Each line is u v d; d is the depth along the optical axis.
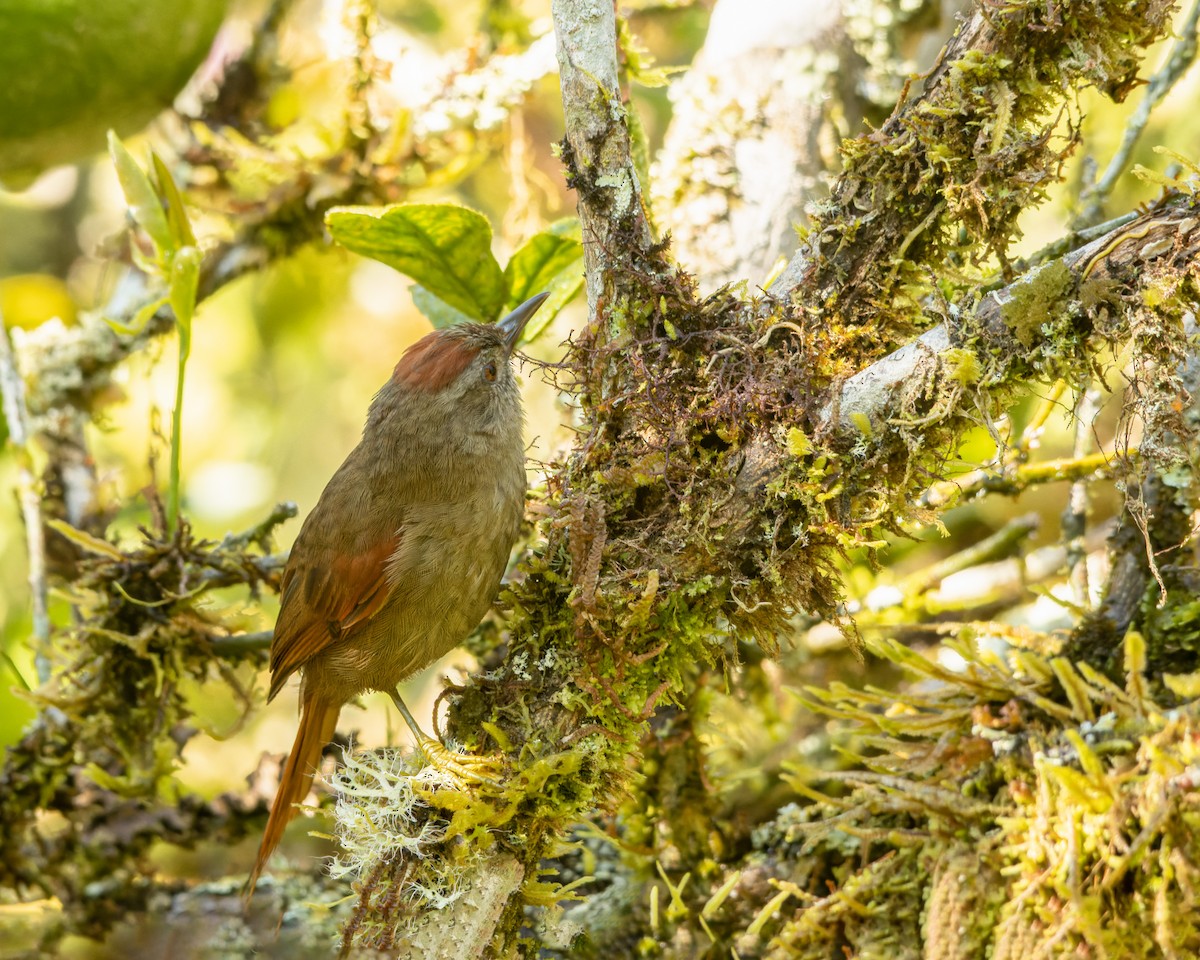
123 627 8.42
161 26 7.80
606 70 6.01
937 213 6.00
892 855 6.59
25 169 8.17
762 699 9.40
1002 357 5.65
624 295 6.09
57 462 10.27
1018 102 5.82
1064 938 5.59
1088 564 9.20
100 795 9.09
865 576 9.29
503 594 6.21
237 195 10.45
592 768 5.82
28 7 7.41
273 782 9.30
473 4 12.66
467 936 5.64
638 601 5.72
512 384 8.03
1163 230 5.44
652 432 6.00
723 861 8.02
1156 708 5.83
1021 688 6.36
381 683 8.04
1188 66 7.62
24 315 11.66
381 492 7.74
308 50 12.02
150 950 8.70
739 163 8.86
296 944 8.52
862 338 6.04
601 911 7.88
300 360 13.20
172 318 10.22
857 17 9.20
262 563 8.52
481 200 12.78
